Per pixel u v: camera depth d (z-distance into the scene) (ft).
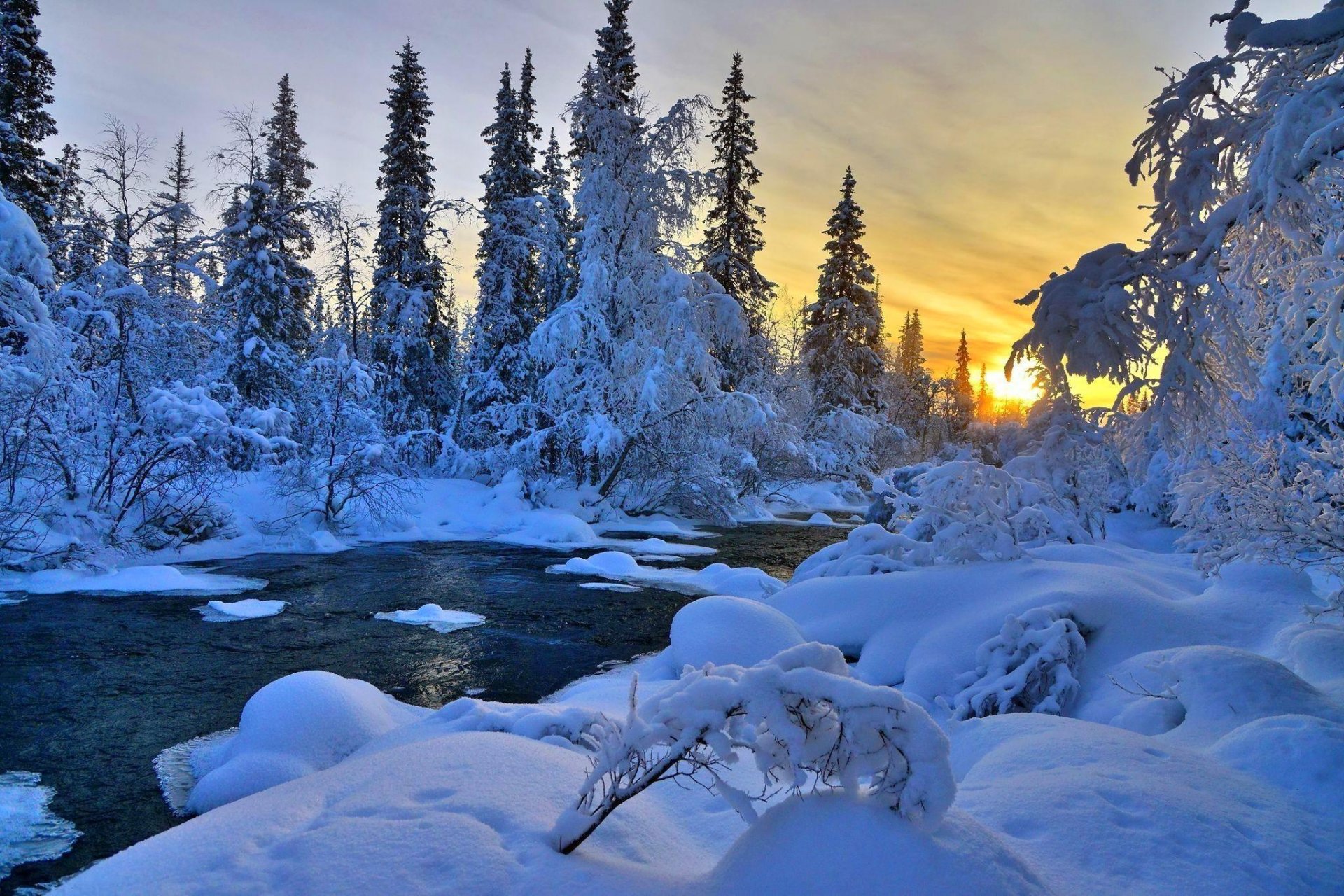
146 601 39.65
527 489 78.84
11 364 46.47
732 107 108.68
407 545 62.90
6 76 77.10
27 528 44.52
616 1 85.61
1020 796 12.53
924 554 32.50
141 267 70.85
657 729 9.29
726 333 83.82
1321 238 17.13
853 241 135.23
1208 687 18.30
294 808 10.98
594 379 80.59
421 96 96.89
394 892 8.45
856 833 8.43
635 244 80.94
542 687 27.71
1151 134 17.42
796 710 9.08
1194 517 24.06
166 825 16.92
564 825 9.52
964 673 23.70
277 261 83.76
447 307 107.04
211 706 24.94
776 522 95.61
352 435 69.62
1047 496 32.30
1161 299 16.79
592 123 79.61
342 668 29.53
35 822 16.97
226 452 66.08
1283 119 14.29
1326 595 27.12
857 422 126.62
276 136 103.50
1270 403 30.27
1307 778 13.60
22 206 75.31
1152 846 10.85
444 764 11.93
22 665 28.63
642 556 61.46
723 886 8.34
